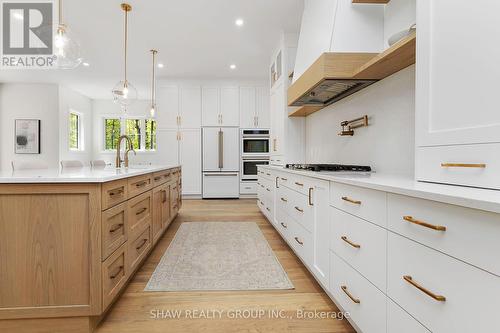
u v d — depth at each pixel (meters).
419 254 0.89
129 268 1.90
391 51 1.51
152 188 2.54
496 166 0.90
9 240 1.40
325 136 3.14
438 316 0.81
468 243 0.71
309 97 2.66
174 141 6.04
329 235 1.65
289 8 3.17
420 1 1.24
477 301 0.68
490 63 0.92
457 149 1.04
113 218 1.63
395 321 1.02
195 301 1.78
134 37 3.88
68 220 1.42
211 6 3.12
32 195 1.41
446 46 1.09
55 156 6.07
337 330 1.48
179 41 4.04
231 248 2.82
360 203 1.27
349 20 2.06
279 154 4.05
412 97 1.72
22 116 6.05
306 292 1.90
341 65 1.99
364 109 2.28
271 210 3.55
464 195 0.74
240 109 6.13
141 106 7.51
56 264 1.42
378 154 2.08
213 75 5.78
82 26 3.55
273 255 2.62
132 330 1.47
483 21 0.94
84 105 7.10
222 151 6.07
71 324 1.45
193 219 4.15
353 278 1.35
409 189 0.92
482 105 0.95
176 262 2.44
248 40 4.02
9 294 1.41
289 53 3.78
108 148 7.57
